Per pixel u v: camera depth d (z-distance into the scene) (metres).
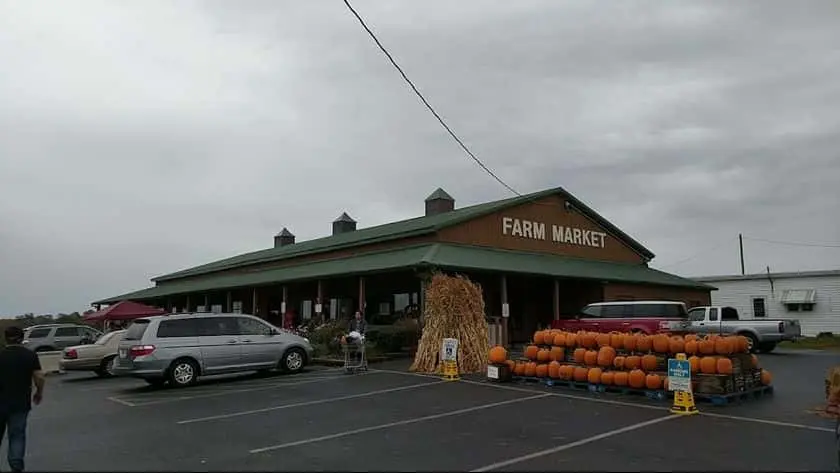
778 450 8.02
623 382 12.90
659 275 32.38
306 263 32.78
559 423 10.09
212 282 39.59
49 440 9.96
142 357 16.14
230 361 17.41
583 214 31.38
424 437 9.26
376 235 28.97
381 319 26.92
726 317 25.48
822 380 15.11
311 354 19.53
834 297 35.03
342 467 7.70
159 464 8.12
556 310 25.53
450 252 23.50
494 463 7.67
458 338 17.58
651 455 7.89
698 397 11.75
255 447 8.95
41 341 32.75
